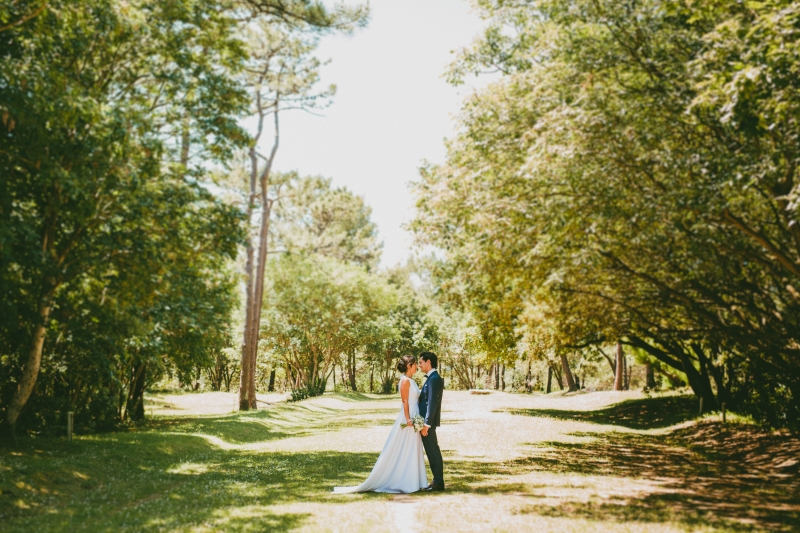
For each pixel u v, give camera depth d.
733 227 11.48
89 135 13.31
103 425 21.61
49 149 13.10
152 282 15.12
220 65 19.50
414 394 10.64
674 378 40.31
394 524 7.63
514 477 12.34
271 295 55.16
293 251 46.53
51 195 14.16
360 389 97.38
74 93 12.33
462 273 16.62
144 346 19.78
